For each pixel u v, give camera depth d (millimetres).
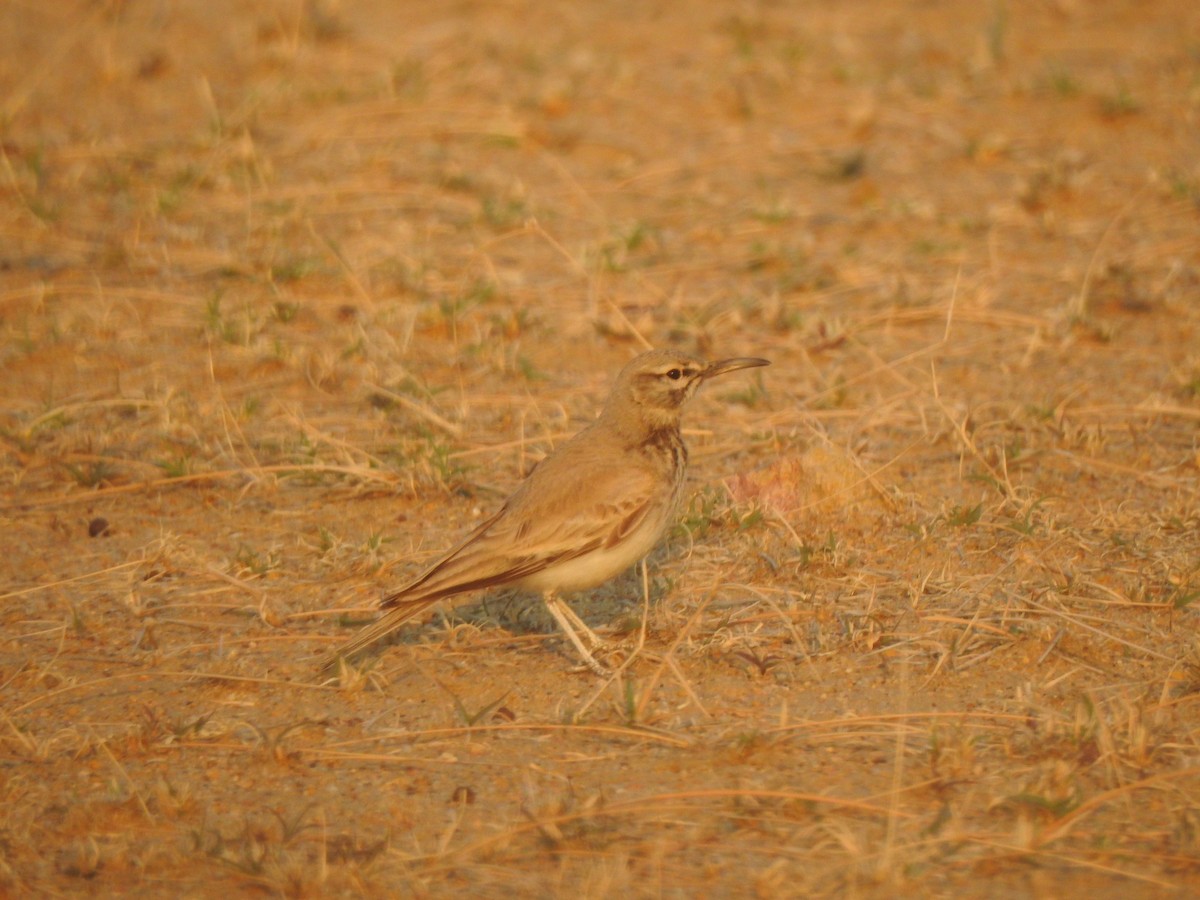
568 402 14312
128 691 10109
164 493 13000
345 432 13836
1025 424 13477
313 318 16094
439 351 15430
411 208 18500
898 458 12445
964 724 9156
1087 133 20094
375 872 7883
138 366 15164
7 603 11352
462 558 9922
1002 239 17578
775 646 10281
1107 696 9516
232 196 18906
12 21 24984
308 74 22438
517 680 10078
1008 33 23656
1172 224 17734
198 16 25000
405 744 9281
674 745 9133
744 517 11844
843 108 21016
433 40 23578
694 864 7875
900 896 7520
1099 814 8234
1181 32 23469
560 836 8086
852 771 8758
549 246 17641
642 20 24531
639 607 10906
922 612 10562
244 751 9273
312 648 10609
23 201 18531
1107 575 10977
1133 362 14812
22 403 14477
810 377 14664
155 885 7875
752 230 17969
